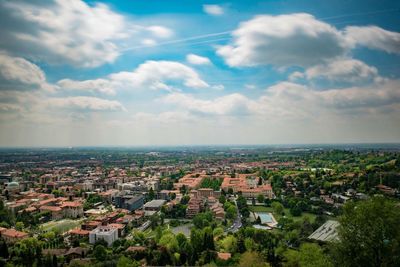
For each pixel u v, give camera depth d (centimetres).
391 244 12356
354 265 13125
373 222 12850
